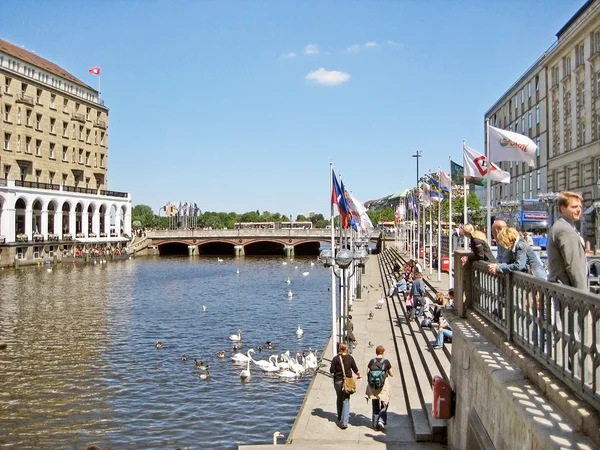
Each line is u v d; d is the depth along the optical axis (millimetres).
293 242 115312
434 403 11867
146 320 39125
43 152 91688
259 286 61156
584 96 44281
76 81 102188
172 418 20047
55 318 39344
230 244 124812
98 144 107562
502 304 9195
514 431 6730
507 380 7328
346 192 26953
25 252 81000
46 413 20422
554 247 6738
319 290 57906
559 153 50312
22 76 86438
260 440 18141
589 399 5562
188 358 28234
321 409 16234
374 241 124625
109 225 105500
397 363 20562
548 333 6801
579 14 44594
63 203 93312
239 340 32312
